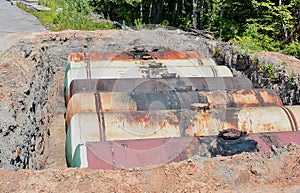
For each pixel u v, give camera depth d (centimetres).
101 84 1033
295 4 1555
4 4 2367
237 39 1652
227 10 1931
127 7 2147
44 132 969
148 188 564
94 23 1816
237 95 978
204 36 1669
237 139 788
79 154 715
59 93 1324
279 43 1528
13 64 955
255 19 1658
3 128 694
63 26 1734
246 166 611
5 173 577
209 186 569
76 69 1134
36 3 2356
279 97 1003
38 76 1040
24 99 845
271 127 868
